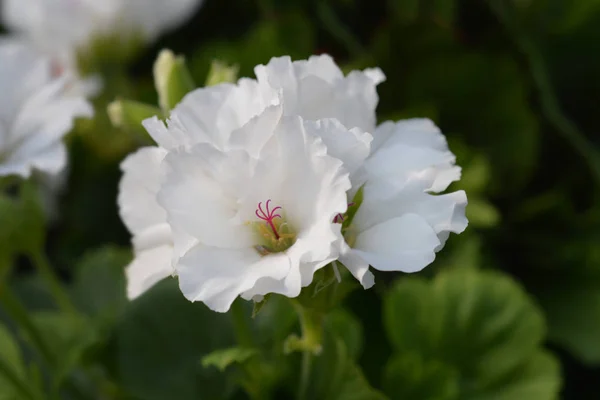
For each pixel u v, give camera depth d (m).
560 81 0.74
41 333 0.57
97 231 0.74
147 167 0.45
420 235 0.42
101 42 0.71
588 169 0.71
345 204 0.41
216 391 0.54
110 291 0.63
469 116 0.73
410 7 0.73
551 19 0.72
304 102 0.44
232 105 0.44
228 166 0.42
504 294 0.56
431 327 0.56
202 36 0.83
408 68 0.71
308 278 0.42
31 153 0.50
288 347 0.47
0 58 0.53
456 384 0.54
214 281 0.42
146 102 0.72
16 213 0.53
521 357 0.56
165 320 0.55
